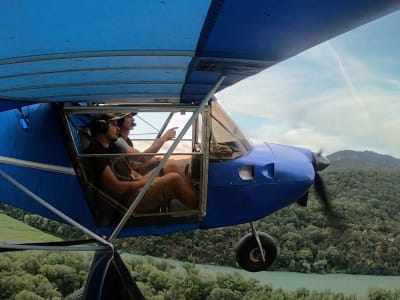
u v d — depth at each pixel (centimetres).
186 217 304
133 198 293
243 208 321
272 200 327
